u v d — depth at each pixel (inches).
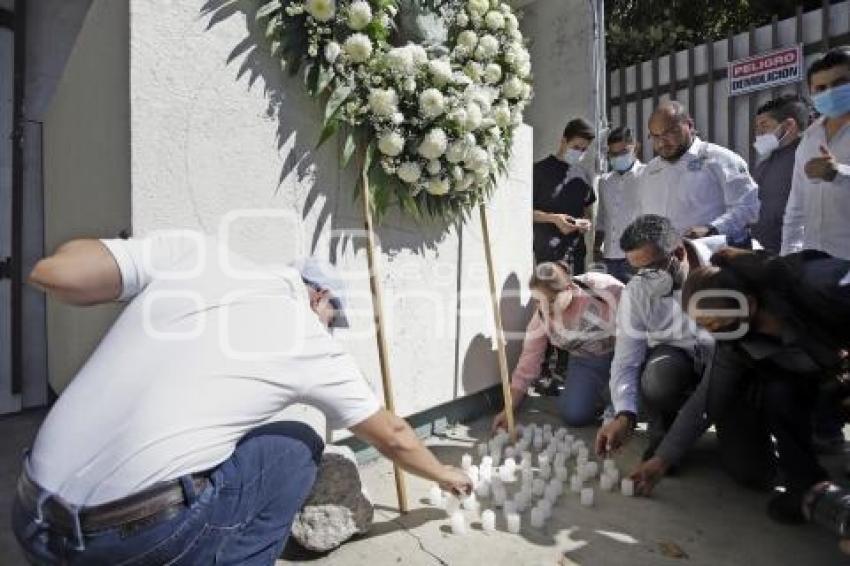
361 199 98.3
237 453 56.2
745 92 187.2
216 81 81.1
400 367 108.3
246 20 83.7
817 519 69.6
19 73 130.5
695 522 84.5
